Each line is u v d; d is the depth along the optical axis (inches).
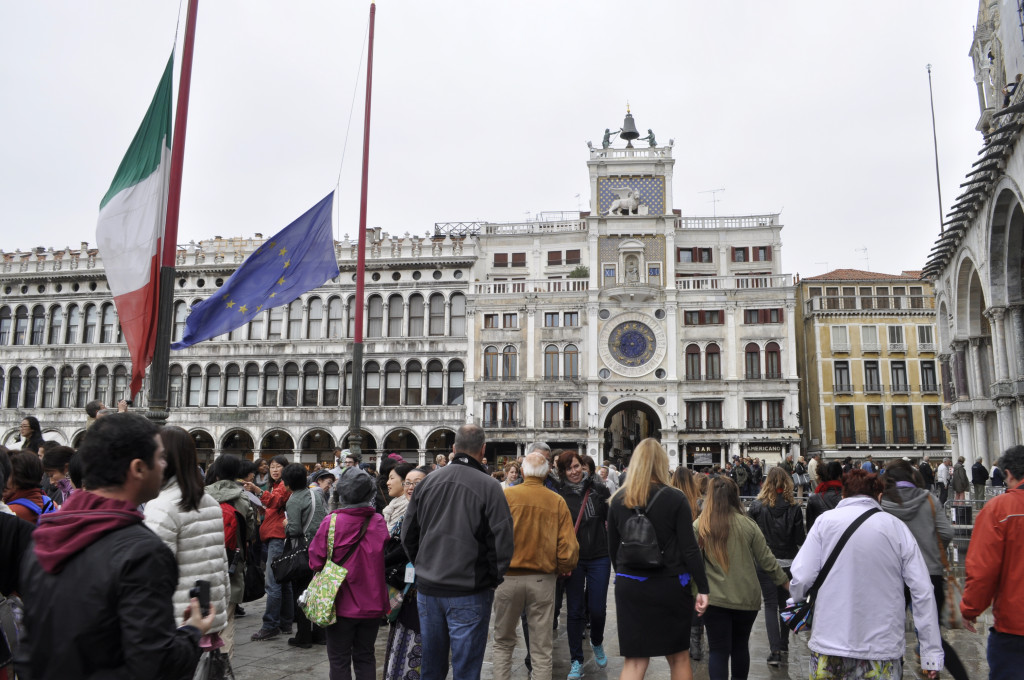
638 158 2138.3
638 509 272.4
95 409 466.3
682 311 1995.6
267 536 446.3
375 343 2075.5
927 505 348.2
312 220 730.8
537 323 2027.6
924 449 1984.5
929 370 2025.1
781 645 382.6
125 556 136.3
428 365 2057.1
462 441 284.2
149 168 518.0
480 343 2037.4
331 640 292.2
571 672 355.6
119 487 148.7
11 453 266.7
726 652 298.7
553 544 308.7
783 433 1904.5
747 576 301.4
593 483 383.9
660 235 2089.1
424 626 268.5
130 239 511.8
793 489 399.5
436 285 2091.5
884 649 216.8
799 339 2187.5
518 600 306.5
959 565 676.1
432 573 265.7
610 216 2092.8
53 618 134.6
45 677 135.3
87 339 2183.8
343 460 668.1
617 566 275.4
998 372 948.0
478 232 2298.2
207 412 2092.8
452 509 268.8
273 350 2107.5
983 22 1036.5
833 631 221.6
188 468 229.5
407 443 2073.1
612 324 1994.3
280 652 405.7
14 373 2203.5
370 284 2112.5
